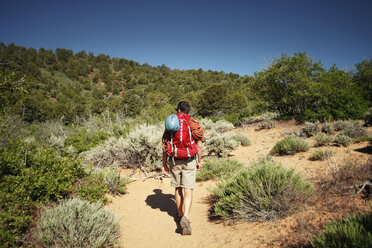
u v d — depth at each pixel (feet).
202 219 12.09
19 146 12.67
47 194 11.10
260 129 43.96
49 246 8.04
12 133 29.12
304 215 9.06
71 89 458.09
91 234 8.59
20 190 9.86
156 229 11.02
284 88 45.60
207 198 15.12
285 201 9.83
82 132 44.37
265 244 7.85
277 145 24.68
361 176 10.37
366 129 27.96
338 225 6.69
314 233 7.52
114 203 14.43
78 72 629.10
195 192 16.78
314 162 18.22
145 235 10.43
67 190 12.17
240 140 34.19
